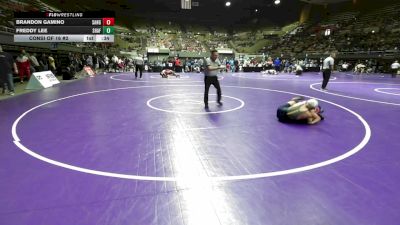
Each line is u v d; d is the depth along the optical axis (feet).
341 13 141.90
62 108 28.60
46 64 63.41
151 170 13.62
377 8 125.80
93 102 32.22
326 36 131.64
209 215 9.94
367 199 10.99
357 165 14.33
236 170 13.67
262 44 163.63
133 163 14.46
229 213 10.05
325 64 45.11
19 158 15.02
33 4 84.79
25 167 13.87
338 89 46.21
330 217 9.80
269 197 11.14
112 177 12.82
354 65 108.68
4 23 60.39
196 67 99.71
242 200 10.91
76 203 10.61
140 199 10.93
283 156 15.52
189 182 12.40
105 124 22.22
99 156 15.38
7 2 69.92
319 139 18.62
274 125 22.13
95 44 108.68
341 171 13.58
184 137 18.88
